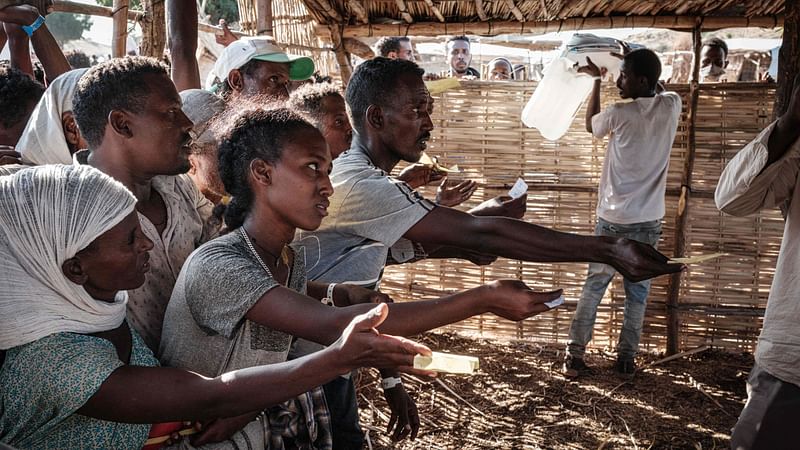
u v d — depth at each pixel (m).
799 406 2.52
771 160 2.58
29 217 1.39
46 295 1.41
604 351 5.60
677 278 5.42
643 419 4.53
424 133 2.43
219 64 3.12
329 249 2.28
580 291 5.60
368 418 4.29
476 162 5.55
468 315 1.66
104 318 1.49
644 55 4.93
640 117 4.88
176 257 1.90
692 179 5.35
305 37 5.67
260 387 1.44
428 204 2.11
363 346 1.40
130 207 1.48
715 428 4.43
